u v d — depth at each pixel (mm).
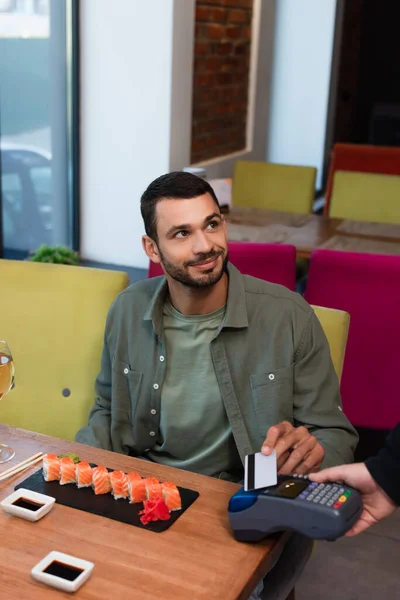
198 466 1555
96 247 4781
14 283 1820
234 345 1502
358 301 2273
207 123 5047
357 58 7703
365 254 2264
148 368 1550
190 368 1520
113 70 4391
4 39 3930
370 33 7879
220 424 1527
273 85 6203
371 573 2031
